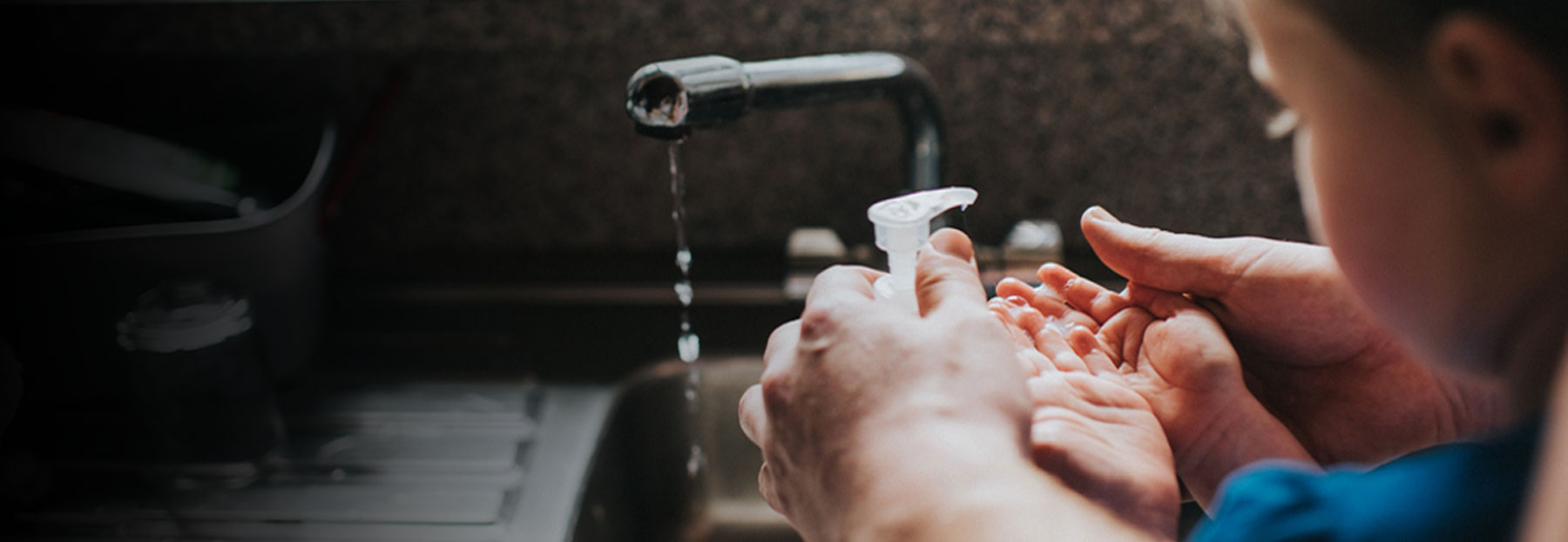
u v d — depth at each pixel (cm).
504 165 128
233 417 110
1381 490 51
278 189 125
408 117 127
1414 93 50
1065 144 123
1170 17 117
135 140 118
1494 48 46
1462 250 51
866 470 57
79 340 114
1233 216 124
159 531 101
